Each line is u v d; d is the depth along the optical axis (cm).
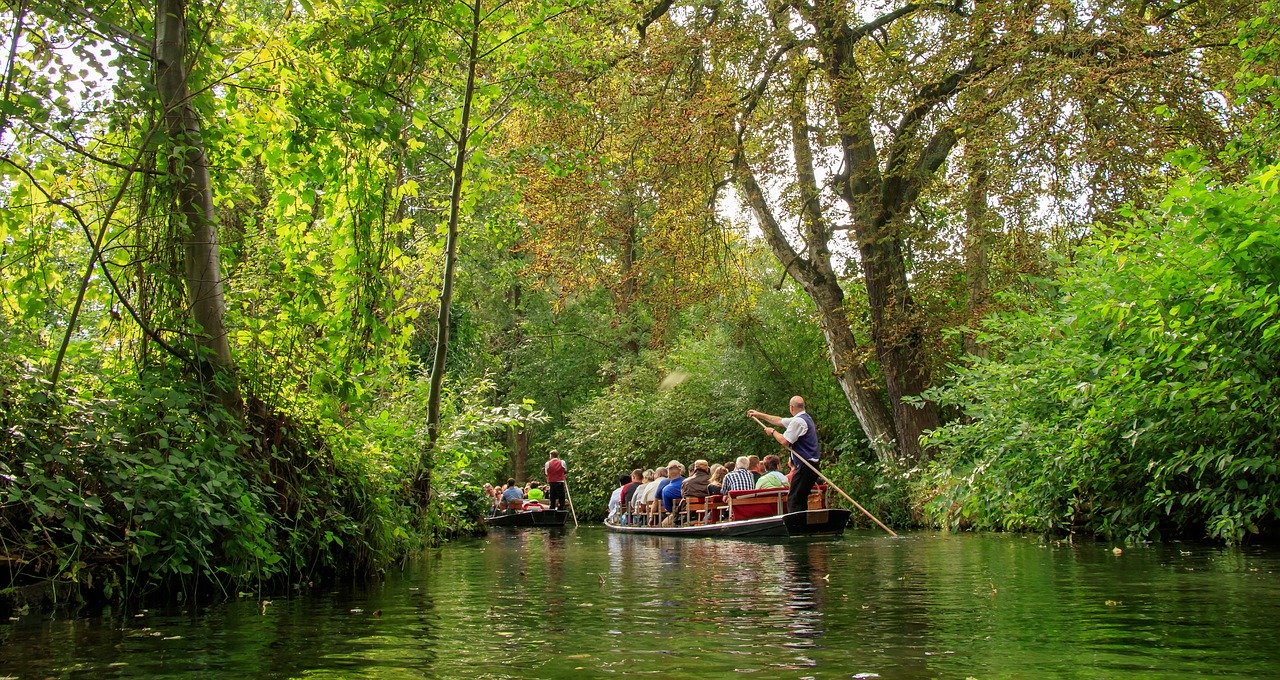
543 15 934
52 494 492
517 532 1697
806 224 1811
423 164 1005
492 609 479
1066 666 305
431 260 999
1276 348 774
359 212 739
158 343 588
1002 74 1350
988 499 1175
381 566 721
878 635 371
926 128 1535
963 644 348
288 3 730
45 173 601
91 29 568
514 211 1500
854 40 1622
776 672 302
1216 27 1321
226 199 715
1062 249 1400
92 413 528
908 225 1545
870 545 988
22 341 573
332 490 666
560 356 3334
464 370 2030
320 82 698
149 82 564
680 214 1677
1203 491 851
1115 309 830
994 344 1338
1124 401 892
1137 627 380
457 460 1114
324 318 716
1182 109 1295
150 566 519
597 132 1608
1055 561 705
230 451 565
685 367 2597
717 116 1576
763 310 2333
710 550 973
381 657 344
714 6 1608
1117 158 1306
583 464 2766
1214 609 426
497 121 1023
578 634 388
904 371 1700
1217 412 841
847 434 2159
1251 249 755
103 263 569
